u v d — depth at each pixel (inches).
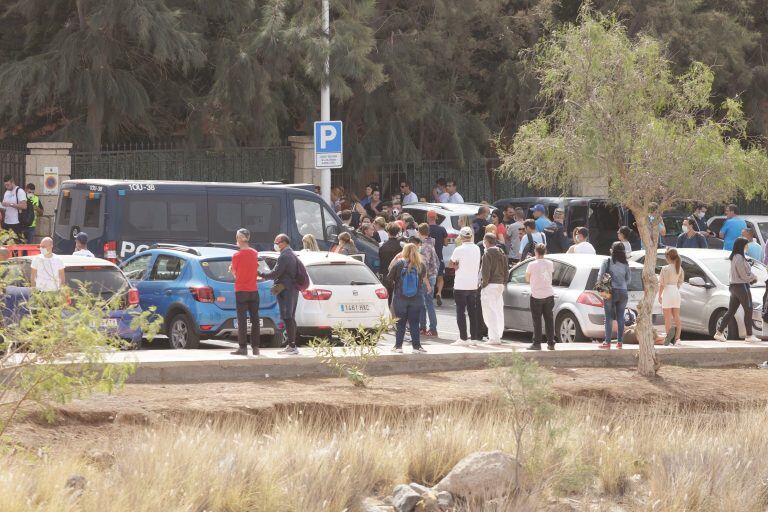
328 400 2001.7
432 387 2199.8
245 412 1886.1
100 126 4426.7
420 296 2495.1
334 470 1510.8
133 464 1434.5
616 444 1736.0
